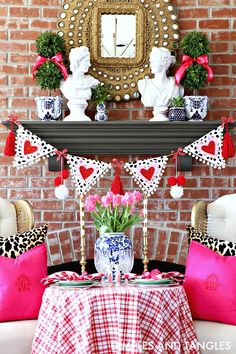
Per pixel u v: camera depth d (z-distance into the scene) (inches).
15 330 144.3
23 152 177.6
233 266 150.8
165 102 180.2
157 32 185.9
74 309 136.5
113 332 134.3
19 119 184.5
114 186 177.0
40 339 140.9
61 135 178.5
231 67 186.5
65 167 184.4
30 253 155.6
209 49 181.5
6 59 184.2
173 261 184.5
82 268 171.6
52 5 185.3
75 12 185.0
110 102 186.2
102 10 185.0
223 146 177.8
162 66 179.5
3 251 155.6
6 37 184.4
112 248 151.3
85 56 178.2
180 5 186.7
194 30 186.4
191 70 178.5
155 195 185.6
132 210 155.6
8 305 149.9
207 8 186.7
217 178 186.4
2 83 184.2
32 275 153.3
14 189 184.4
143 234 180.5
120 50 185.8
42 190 184.9
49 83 177.9
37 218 184.5
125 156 185.9
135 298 133.9
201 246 157.1
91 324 133.9
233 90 186.5
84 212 184.5
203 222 168.2
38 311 152.3
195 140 180.4
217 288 149.6
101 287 144.3
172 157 184.1
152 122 177.0
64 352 136.9
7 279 151.3
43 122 176.2
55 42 178.2
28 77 184.9
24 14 184.7
